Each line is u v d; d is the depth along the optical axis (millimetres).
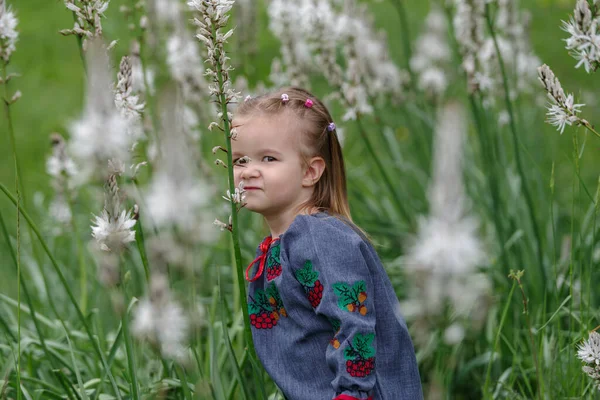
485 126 6145
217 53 3393
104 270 3365
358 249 3713
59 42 15273
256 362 3762
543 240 6359
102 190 3266
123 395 4664
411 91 7375
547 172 7738
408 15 13570
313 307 3719
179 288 3502
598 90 10109
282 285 3777
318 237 3713
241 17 6855
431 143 7129
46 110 12281
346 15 6301
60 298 6543
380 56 7145
